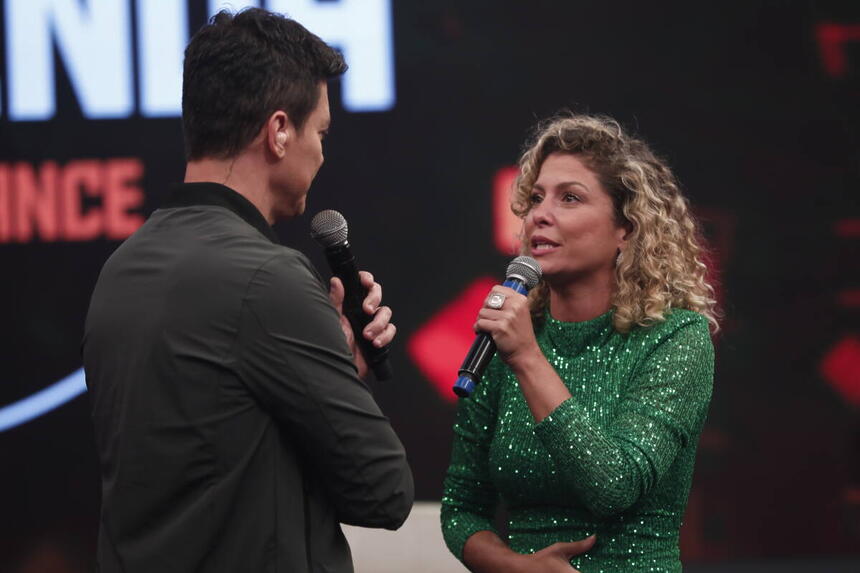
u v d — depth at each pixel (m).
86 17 11.00
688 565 10.64
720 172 10.72
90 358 3.83
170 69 11.00
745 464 10.66
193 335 3.57
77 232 11.11
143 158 11.05
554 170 4.90
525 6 10.84
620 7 10.77
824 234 10.64
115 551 3.61
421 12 10.88
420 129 10.91
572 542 4.63
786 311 10.66
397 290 10.91
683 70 10.74
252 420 3.59
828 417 10.60
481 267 10.88
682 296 4.95
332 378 3.63
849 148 10.60
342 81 10.91
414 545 7.64
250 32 3.93
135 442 3.58
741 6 10.69
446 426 10.82
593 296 4.94
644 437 4.40
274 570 3.56
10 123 11.05
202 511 3.52
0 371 11.10
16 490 11.05
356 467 3.64
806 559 10.56
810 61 10.65
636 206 4.80
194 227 3.78
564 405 4.34
